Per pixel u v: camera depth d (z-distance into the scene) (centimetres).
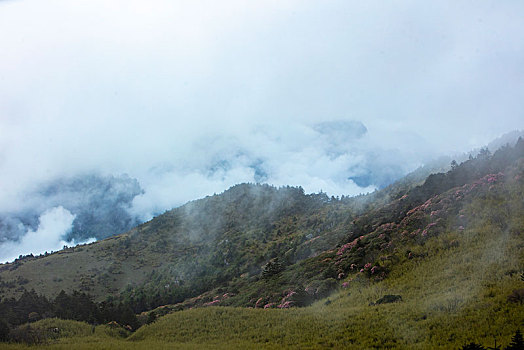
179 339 4038
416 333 2831
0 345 3888
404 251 4847
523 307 2642
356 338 3047
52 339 4403
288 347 3184
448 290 3506
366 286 4519
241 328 4019
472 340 2470
